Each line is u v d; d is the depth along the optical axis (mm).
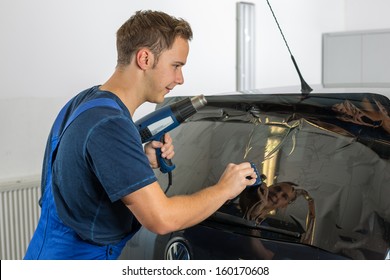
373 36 6359
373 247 1472
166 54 1391
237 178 1457
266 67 5930
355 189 1611
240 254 1607
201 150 2020
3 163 3629
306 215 1598
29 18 3672
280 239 1576
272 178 1748
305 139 1827
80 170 1351
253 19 5559
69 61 3941
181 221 1362
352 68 6574
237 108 2059
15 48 3613
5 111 3604
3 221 3523
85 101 1415
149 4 4512
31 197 3680
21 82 3668
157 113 1643
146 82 1420
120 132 1312
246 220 1665
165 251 1763
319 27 6816
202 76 5098
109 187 1306
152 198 1319
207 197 1407
